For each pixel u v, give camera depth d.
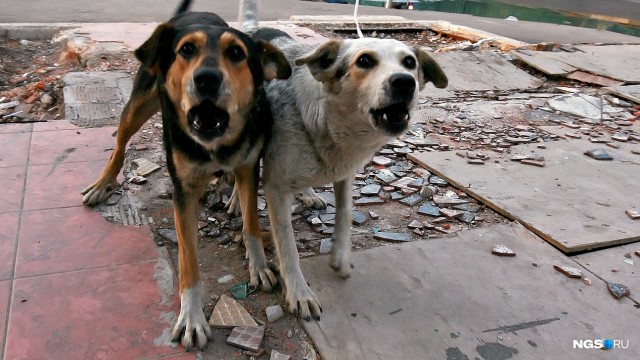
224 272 0.96
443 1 6.82
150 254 0.98
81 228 1.04
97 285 0.90
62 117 1.54
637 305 0.93
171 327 0.82
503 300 0.93
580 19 5.80
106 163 1.27
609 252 1.08
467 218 1.17
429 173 1.38
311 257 1.01
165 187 1.20
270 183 0.92
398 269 0.99
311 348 0.81
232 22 2.93
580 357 0.82
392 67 0.81
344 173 0.93
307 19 3.17
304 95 0.89
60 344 0.78
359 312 0.88
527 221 1.16
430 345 0.82
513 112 1.89
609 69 2.41
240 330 0.82
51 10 3.06
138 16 3.10
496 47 2.79
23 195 1.12
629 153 1.57
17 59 2.13
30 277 0.90
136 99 1.05
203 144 0.79
